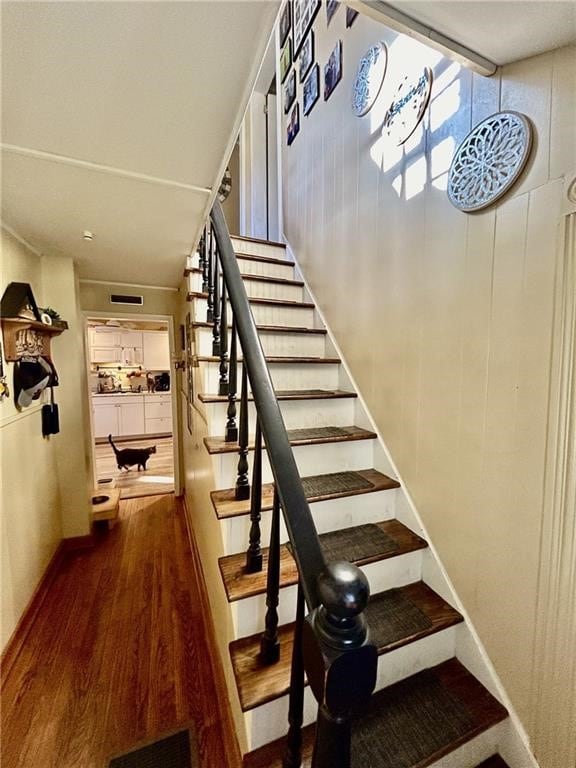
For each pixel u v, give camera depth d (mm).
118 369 7055
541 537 961
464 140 1172
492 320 1099
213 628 1621
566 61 862
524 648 1020
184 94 933
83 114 1000
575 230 856
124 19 716
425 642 1188
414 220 1438
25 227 1853
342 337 2045
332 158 2123
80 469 2637
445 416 1303
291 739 772
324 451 1634
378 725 1023
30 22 709
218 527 1342
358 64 1825
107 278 3062
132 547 2699
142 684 1513
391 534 1442
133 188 1428
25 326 1861
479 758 1058
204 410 1646
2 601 1665
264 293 2445
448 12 753
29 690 1489
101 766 1202
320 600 538
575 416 874
